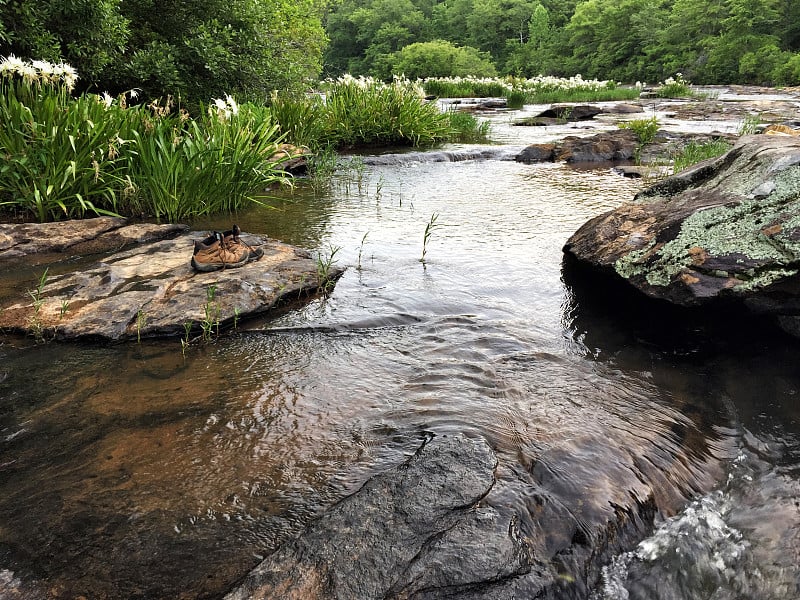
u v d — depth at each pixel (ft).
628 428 9.00
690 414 9.54
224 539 6.63
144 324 12.30
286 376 10.49
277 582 5.95
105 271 15.39
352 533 6.56
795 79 145.07
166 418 9.12
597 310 13.65
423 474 7.51
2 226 18.88
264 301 13.56
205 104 38.93
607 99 108.88
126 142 22.56
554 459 8.09
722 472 8.35
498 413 9.18
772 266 11.50
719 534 7.29
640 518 7.45
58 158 21.74
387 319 13.02
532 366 10.89
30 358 11.21
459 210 23.95
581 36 247.91
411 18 322.75
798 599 6.36
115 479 7.66
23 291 14.30
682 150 39.24
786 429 9.22
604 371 10.84
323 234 20.26
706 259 12.41
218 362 11.08
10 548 6.46
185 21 39.45
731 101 94.73
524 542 6.61
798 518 7.39
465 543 6.44
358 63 333.42
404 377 10.42
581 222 21.67
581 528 7.06
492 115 78.18
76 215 22.59
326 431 8.75
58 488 7.48
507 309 13.67
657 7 222.89
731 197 13.92
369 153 42.63
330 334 12.36
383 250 18.22
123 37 32.76
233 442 8.48
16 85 25.66
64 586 5.97
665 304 12.78
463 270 16.30
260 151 27.35
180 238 18.83
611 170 34.68
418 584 5.98
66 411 9.33
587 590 6.48
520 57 275.39
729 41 173.99
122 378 10.45
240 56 40.57
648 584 6.62
